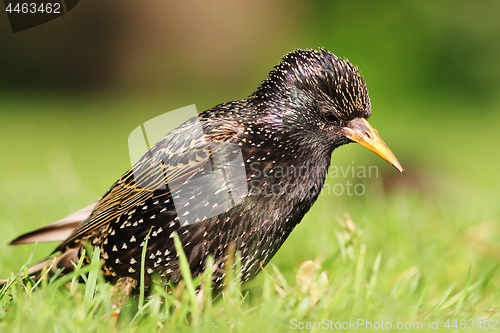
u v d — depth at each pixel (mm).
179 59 41344
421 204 12188
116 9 39250
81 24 38188
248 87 40781
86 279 5652
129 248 6008
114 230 6102
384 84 36000
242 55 42188
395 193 13172
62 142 24891
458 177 15555
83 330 4594
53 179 13797
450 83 36000
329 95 6297
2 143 24250
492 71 35500
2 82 37656
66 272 6766
